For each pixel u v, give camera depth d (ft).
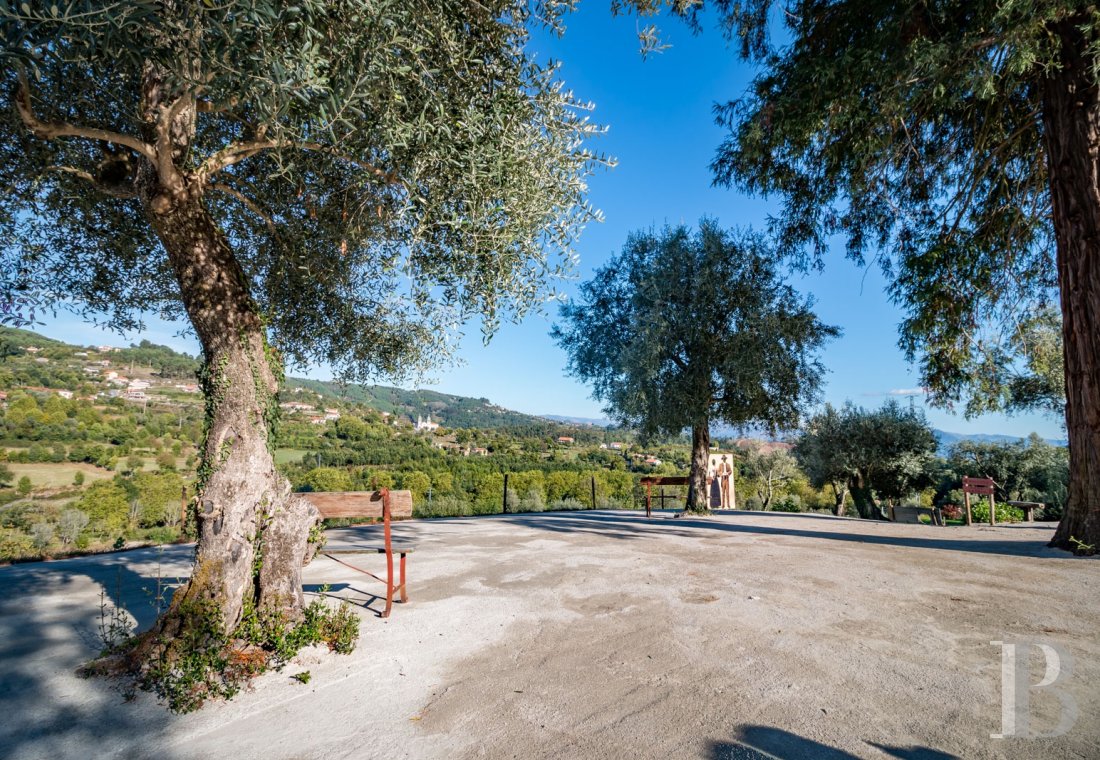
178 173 12.32
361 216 15.44
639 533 31.14
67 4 7.78
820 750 8.00
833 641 12.56
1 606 16.02
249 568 12.55
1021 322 33.19
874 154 27.07
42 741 8.58
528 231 13.67
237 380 12.87
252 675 10.94
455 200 13.69
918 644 12.26
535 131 13.83
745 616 14.55
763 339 40.06
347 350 21.30
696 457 44.27
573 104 14.46
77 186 15.40
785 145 30.12
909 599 15.94
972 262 30.22
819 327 44.39
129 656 11.37
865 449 59.21
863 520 41.06
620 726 8.89
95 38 8.46
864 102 24.91
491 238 13.00
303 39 9.61
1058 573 19.01
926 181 31.96
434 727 9.00
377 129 11.69
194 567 12.32
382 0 9.71
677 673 10.97
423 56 12.66
